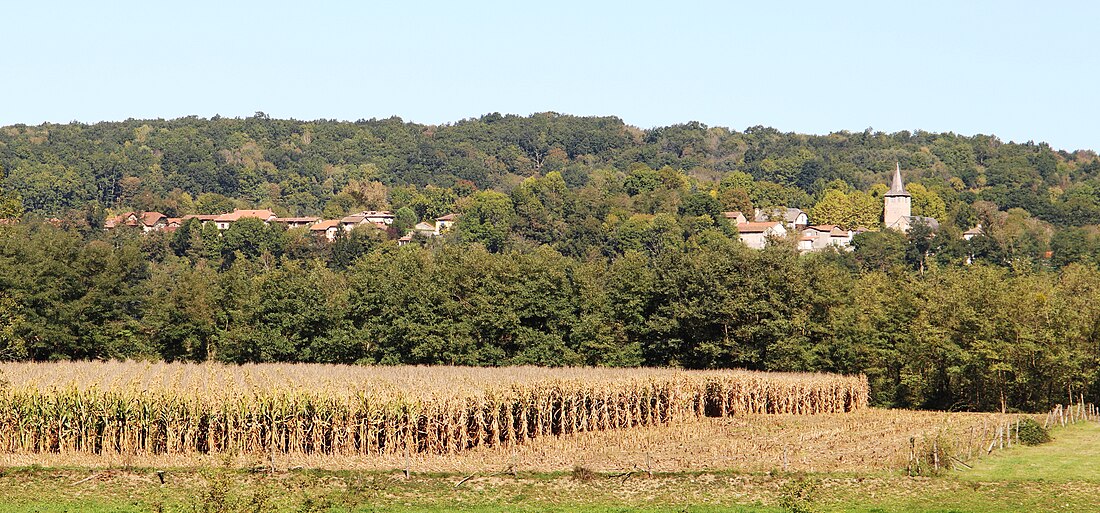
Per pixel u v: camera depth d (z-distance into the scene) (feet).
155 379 165.78
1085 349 245.04
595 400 188.96
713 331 287.07
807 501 115.65
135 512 121.80
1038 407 251.19
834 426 200.34
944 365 256.32
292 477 139.13
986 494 138.10
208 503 94.02
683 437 180.34
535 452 160.15
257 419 155.02
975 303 254.27
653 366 288.10
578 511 126.31
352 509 124.57
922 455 155.12
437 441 160.45
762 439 176.65
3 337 258.98
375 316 282.56
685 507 128.67
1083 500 135.13
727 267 286.66
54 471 140.77
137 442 152.87
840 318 282.97
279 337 280.10
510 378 185.47
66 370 179.93
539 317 282.77
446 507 127.44
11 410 154.71
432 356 272.51
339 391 159.22
